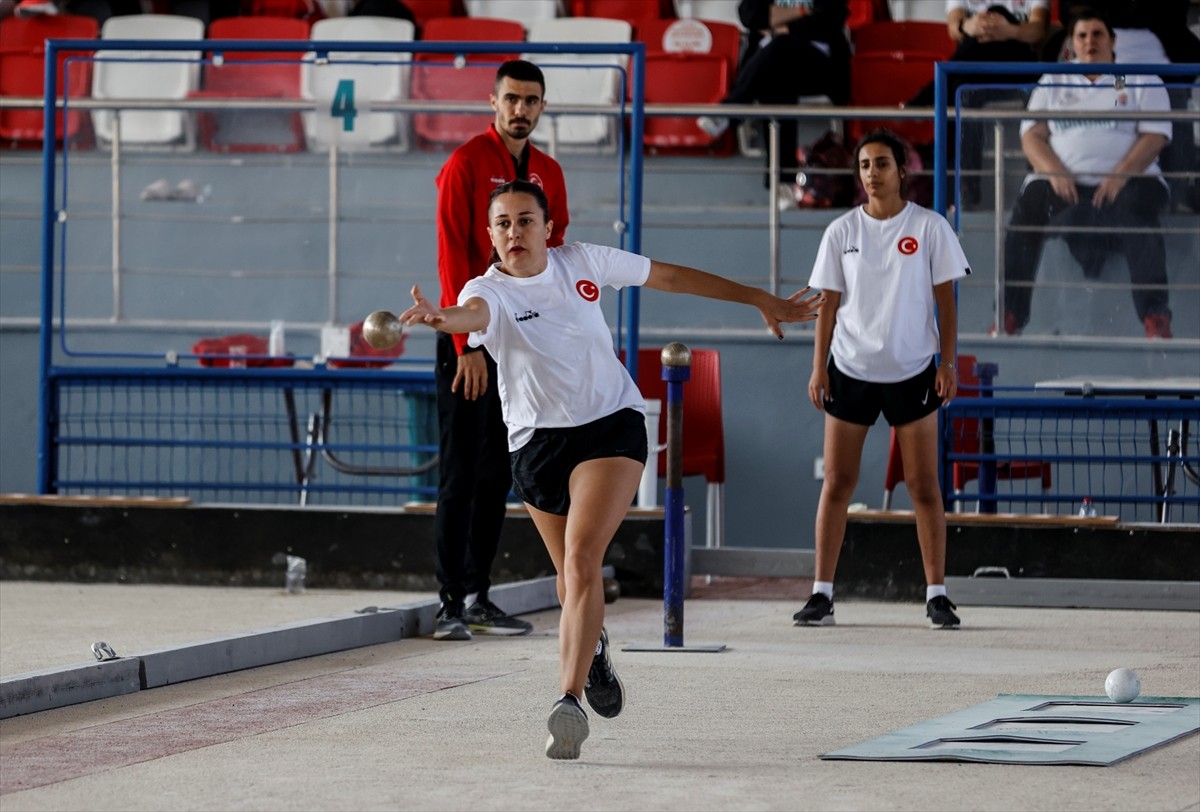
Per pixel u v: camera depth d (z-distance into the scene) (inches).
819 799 347.3
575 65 853.8
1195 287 821.9
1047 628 682.8
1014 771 376.8
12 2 1221.7
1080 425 898.7
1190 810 334.6
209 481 1003.9
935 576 685.3
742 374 1042.7
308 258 971.9
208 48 849.5
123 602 757.3
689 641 634.8
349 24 1210.0
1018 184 834.8
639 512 805.9
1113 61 1016.2
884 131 679.7
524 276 433.4
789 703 482.9
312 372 882.1
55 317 1024.9
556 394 430.0
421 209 952.9
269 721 456.4
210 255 984.9
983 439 826.8
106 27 1223.5
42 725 454.3
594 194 955.3
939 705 479.2
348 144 944.9
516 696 498.6
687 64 1156.5
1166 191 824.9
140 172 987.3
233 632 607.8
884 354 673.6
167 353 907.4
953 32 1133.7
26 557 842.8
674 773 378.3
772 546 1038.4
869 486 1031.6
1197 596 750.5
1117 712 460.4
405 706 480.4
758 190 1119.0
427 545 812.6
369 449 864.9
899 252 673.6
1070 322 834.2
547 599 764.6
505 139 648.4
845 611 748.6
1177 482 853.8
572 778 372.8
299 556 821.9
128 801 351.6
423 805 343.6
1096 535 775.7
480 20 1210.0
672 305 1072.8
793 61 1090.7
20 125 1171.9
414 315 403.9
